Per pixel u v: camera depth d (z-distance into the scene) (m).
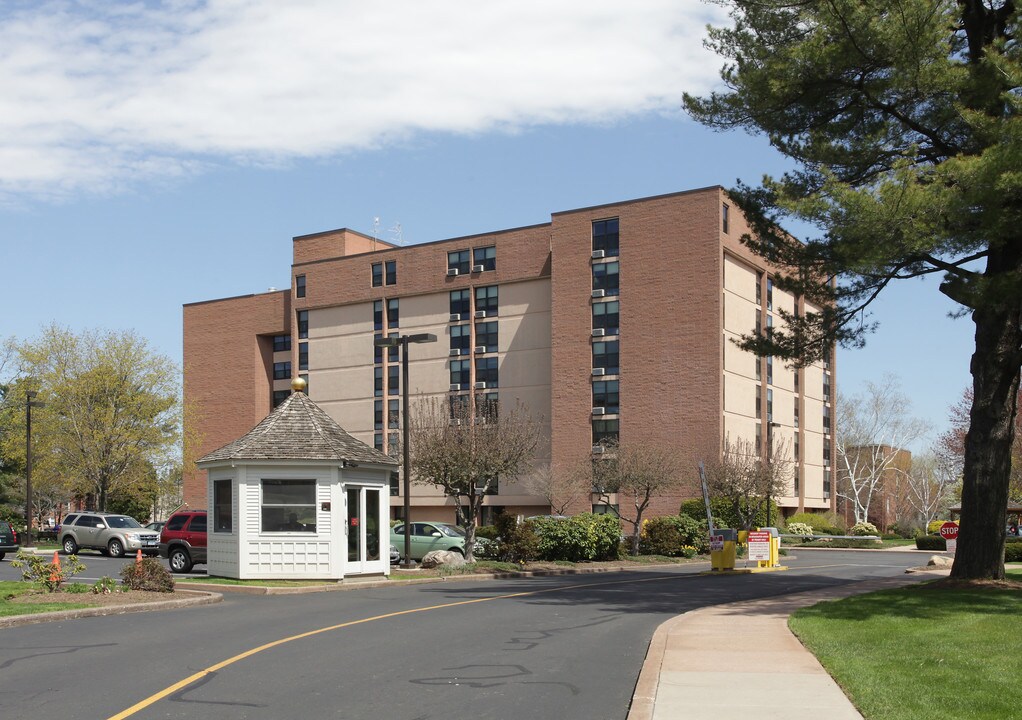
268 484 26.44
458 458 33.38
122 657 13.09
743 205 24.12
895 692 9.93
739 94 23.09
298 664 12.47
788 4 22.19
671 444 56.75
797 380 68.19
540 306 64.44
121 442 55.91
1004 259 21.64
